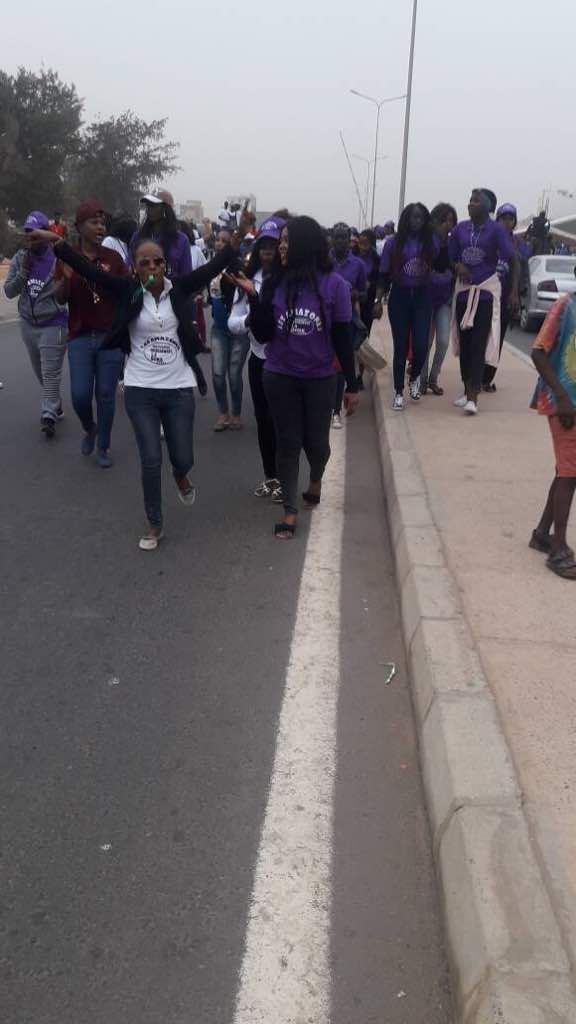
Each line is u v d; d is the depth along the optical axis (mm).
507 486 5566
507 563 4270
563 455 4043
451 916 2240
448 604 3762
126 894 2420
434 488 5488
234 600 4250
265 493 5891
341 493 6008
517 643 3439
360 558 4820
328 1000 2113
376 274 9062
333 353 4980
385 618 4086
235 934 2293
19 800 2797
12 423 7891
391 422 7422
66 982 2146
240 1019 2062
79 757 3020
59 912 2357
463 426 7312
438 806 2621
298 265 4629
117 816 2729
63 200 46750
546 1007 1871
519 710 2977
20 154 44562
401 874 2510
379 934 2303
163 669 3600
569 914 2125
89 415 6461
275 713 3291
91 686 3469
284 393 4879
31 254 7043
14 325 15648
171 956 2227
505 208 8773
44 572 4570
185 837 2641
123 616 4074
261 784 2887
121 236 7410
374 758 3033
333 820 2723
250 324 4805
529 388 9312
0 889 2434
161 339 4629
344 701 3377
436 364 8695
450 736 2803
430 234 7297
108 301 6051
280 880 2479
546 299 16172
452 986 2131
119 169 60688
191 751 3059
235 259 4762
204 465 6688
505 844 2332
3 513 5480
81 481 6180
